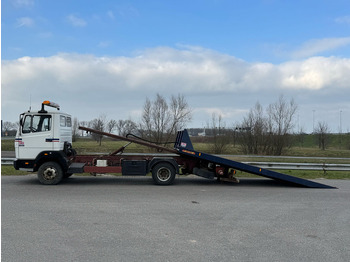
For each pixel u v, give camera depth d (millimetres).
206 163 11305
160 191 9188
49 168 9930
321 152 38344
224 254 4285
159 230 5301
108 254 4195
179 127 34562
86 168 10344
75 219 5871
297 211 6934
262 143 34062
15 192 8562
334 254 4371
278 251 4445
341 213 6805
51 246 4445
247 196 8719
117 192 8836
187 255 4223
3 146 30000
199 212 6625
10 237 4793
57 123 10039
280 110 34125
